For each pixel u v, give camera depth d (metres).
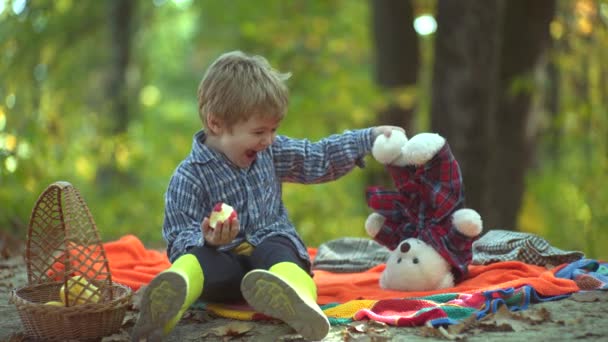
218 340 2.44
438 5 6.60
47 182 7.09
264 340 2.41
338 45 10.59
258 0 11.73
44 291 2.71
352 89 8.87
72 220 2.44
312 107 9.14
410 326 2.51
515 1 7.31
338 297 3.00
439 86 6.59
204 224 2.46
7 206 6.00
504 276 3.09
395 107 8.98
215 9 13.01
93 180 11.23
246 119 2.72
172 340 2.45
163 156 13.02
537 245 3.50
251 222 2.87
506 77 7.46
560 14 9.09
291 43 10.12
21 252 4.54
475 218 3.00
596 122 8.85
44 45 9.81
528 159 7.77
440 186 3.09
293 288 2.22
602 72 8.89
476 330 2.41
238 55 2.86
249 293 2.27
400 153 3.08
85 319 2.41
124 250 3.84
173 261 2.73
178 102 20.39
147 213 10.48
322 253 3.86
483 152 6.51
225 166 2.86
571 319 2.50
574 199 9.32
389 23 8.58
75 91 11.81
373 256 3.79
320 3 10.48
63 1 10.79
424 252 3.05
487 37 6.44
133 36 13.14
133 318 2.72
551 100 10.02
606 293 2.84
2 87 7.55
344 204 10.14
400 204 3.24
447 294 2.76
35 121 7.36
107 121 11.32
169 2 16.22
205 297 2.70
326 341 2.38
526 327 2.43
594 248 7.99
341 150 3.14
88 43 12.88
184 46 19.03
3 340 2.49
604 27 8.71
